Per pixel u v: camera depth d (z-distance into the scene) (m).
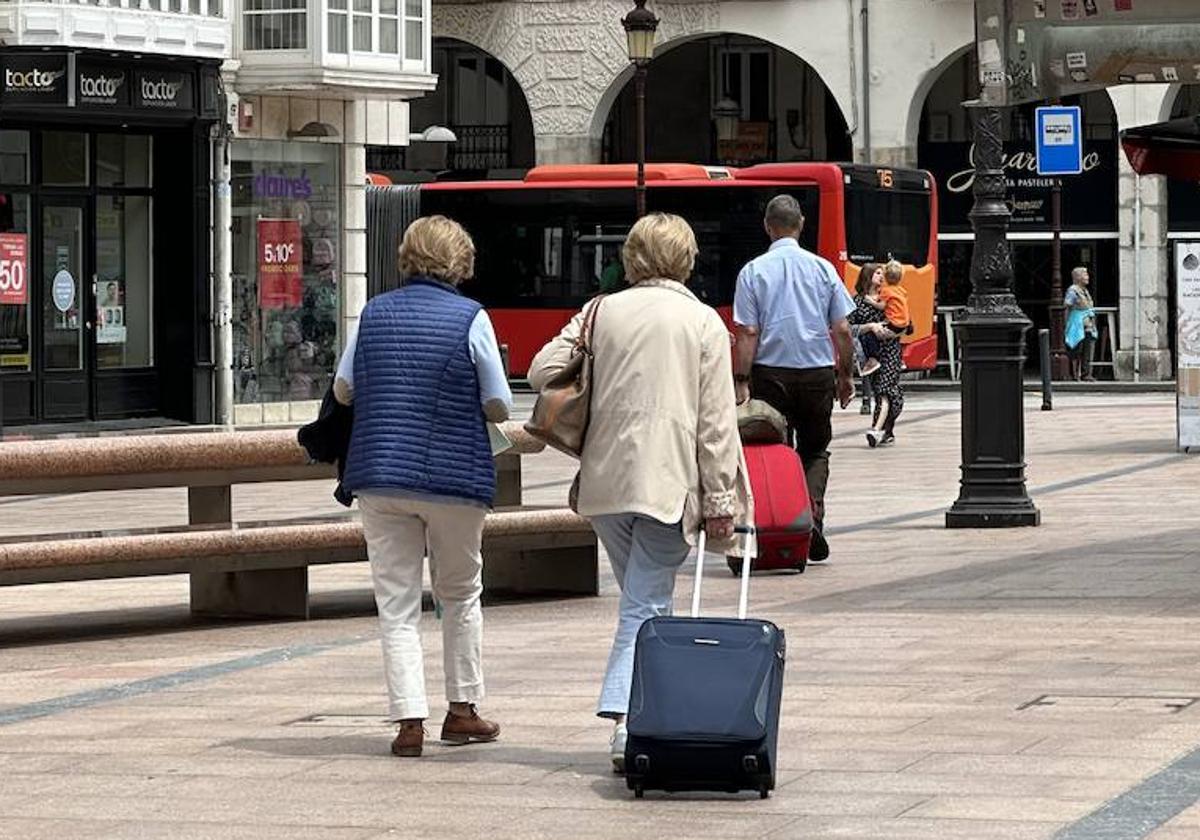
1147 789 8.62
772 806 8.56
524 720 10.49
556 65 48.28
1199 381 25.66
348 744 9.99
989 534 17.95
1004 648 12.12
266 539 13.97
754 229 43.16
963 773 9.02
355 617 14.53
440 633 13.57
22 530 20.45
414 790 9.02
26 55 30.73
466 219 44.25
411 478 9.59
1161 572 15.15
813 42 46.84
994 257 18.45
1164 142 18.97
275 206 34.66
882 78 46.47
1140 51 14.49
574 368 9.25
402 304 9.82
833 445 28.98
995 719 10.12
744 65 50.19
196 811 8.71
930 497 21.81
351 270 35.72
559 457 28.22
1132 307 45.44
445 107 51.56
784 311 15.92
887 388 28.75
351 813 8.62
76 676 12.25
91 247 32.47
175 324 33.44
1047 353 34.53
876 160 46.69
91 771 9.52
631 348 9.20
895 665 11.64
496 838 8.17
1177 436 26.17
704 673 8.66
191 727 10.52
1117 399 37.97
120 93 31.70
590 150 48.31
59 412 32.03
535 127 48.56
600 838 8.14
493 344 9.76
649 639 8.77
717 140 50.25
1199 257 25.56
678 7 47.38
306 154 35.09
